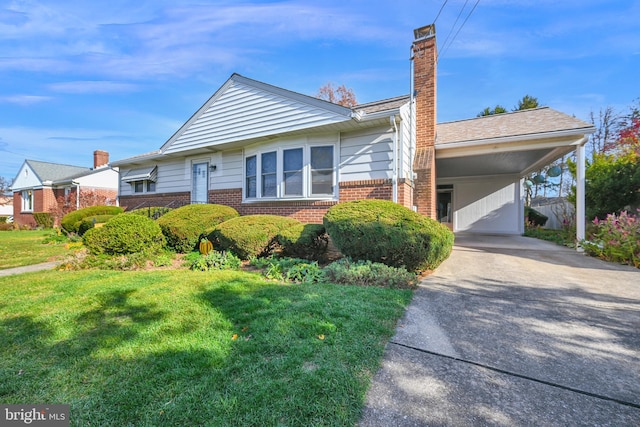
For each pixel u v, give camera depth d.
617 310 3.38
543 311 3.35
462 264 6.07
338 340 2.52
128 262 5.72
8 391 1.90
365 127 7.19
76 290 4.00
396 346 2.52
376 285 4.30
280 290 3.92
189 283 4.30
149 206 12.09
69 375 2.05
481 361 2.29
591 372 2.16
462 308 3.45
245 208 9.16
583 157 7.70
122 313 3.16
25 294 3.85
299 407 1.72
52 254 7.92
